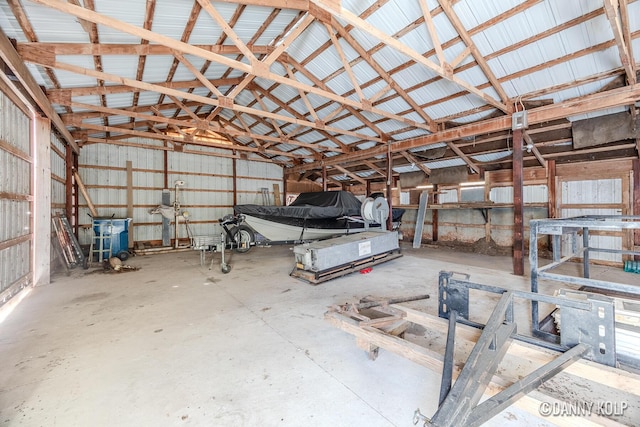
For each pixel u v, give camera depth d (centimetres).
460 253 700
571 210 584
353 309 238
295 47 484
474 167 706
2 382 187
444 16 351
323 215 683
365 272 489
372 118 632
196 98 425
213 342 242
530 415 154
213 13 304
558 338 221
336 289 394
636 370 143
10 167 347
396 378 190
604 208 542
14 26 302
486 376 115
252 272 501
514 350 151
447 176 779
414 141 624
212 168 907
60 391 179
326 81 544
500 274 466
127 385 184
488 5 329
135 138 777
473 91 395
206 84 436
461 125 554
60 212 577
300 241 711
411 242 890
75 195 680
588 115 451
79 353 225
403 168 860
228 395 174
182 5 341
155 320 291
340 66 495
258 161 1006
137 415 158
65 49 330
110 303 343
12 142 354
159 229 805
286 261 599
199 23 386
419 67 446
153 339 248
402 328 213
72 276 482
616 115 428
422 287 399
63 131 512
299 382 186
